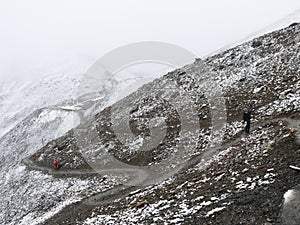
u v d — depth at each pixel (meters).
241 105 29.19
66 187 33.16
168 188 17.08
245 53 41.03
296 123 18.70
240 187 12.58
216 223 10.77
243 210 10.84
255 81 32.12
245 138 20.31
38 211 31.81
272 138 17.23
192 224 11.36
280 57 33.72
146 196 17.36
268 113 23.66
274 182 11.77
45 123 88.31
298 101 22.84
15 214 35.69
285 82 28.36
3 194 43.66
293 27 41.47
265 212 10.23
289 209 9.83
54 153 46.75
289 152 14.14
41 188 37.25
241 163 15.43
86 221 17.94
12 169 50.22
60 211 25.48
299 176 11.54
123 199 19.61
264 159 14.53
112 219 15.77
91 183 30.17
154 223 12.69
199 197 13.44
